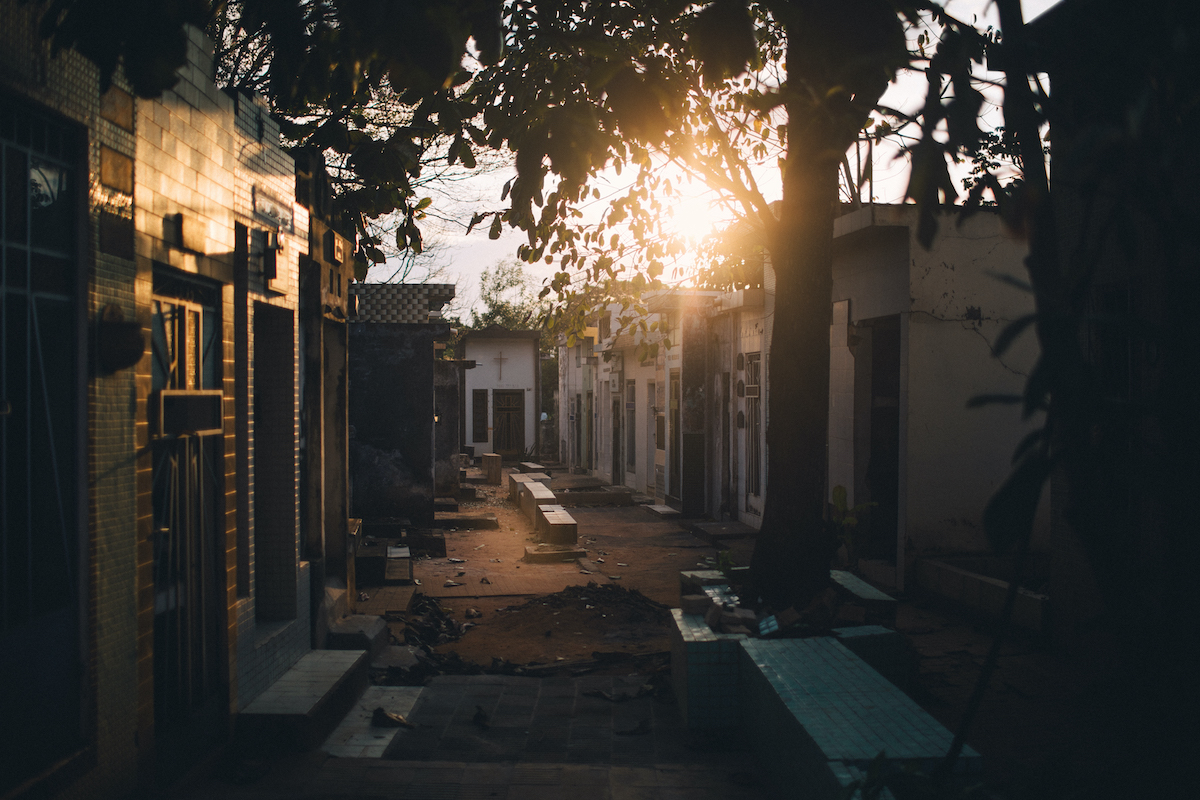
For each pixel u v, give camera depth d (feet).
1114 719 6.75
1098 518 6.13
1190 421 5.37
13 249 10.56
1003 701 20.79
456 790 15.39
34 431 10.90
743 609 20.76
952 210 5.90
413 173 20.68
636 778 15.90
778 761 14.51
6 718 10.17
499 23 8.41
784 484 22.12
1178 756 6.11
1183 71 4.95
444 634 29.73
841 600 21.34
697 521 59.93
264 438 21.15
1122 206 5.40
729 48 7.03
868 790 7.65
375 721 19.36
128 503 12.86
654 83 8.85
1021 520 4.82
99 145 12.28
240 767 15.98
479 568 42.29
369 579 36.11
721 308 57.88
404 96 16.25
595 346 94.63
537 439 123.24
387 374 52.70
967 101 5.58
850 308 39.75
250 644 18.22
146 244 13.65
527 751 17.76
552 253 28.68
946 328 35.22
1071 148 4.82
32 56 10.68
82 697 11.64
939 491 35.09
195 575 15.78
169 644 14.70
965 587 30.66
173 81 9.14
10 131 10.56
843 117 7.07
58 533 11.32
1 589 10.14
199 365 16.16
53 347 11.35
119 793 12.52
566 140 8.75
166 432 14.71
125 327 12.50
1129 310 19.67
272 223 19.80
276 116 23.97
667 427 68.39
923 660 24.76
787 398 22.16
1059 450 5.22
